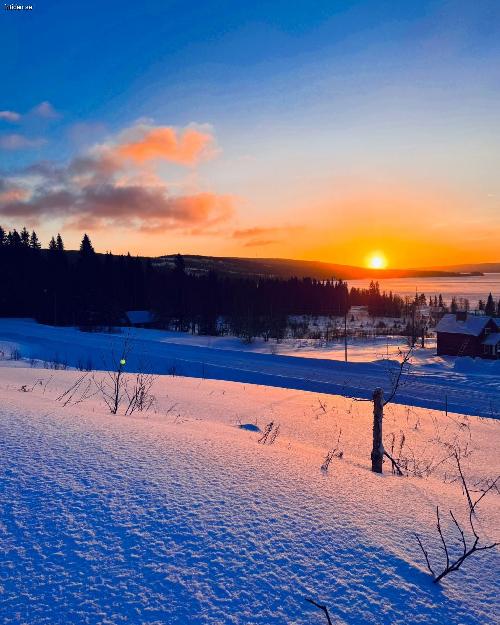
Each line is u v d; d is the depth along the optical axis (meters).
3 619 1.75
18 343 35.66
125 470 3.11
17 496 2.60
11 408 4.49
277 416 10.12
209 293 77.44
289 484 3.26
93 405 6.68
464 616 2.04
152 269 94.50
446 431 10.76
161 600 1.94
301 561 2.32
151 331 59.69
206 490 2.96
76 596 1.91
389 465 5.97
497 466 7.23
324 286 120.56
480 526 3.15
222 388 14.48
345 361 33.69
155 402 9.93
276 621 1.90
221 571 2.16
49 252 78.50
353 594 2.12
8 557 2.09
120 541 2.30
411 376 28.27
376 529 2.78
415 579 2.30
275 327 65.06
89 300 63.84
